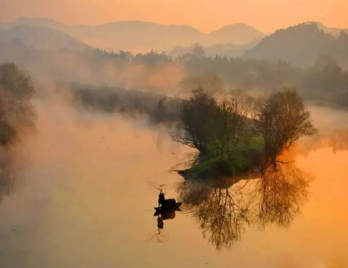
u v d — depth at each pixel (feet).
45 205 221.46
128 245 173.58
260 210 219.82
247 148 297.74
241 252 166.40
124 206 220.64
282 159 334.65
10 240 178.40
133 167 305.53
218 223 200.03
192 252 167.32
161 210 212.43
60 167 305.32
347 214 209.36
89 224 196.13
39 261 159.53
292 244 173.06
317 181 273.54
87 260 160.56
